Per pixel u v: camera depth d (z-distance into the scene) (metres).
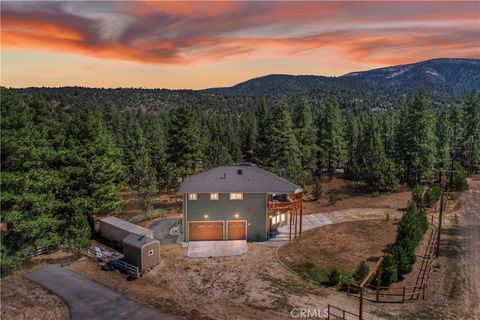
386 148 65.00
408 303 21.08
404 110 61.50
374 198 47.12
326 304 21.19
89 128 33.44
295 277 25.05
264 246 31.39
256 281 24.52
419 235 27.75
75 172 31.28
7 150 24.70
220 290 23.28
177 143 50.06
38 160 27.44
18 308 20.98
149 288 23.67
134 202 49.44
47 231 29.12
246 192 32.44
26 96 53.88
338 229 35.00
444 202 42.34
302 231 34.88
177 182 55.28
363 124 84.81
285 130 50.75
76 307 21.12
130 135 68.81
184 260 28.44
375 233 33.50
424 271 25.22
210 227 33.16
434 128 57.50
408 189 51.47
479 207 40.44
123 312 20.52
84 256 29.56
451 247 29.33
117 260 27.56
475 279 23.97
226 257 29.02
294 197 34.16
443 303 21.03
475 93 61.50
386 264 23.34
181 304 21.44
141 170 49.53
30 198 25.94
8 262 25.33
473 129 60.88
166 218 40.31
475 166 61.22
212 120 113.06
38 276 25.53
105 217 35.47
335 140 60.81
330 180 61.59
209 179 34.22
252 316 19.97
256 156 64.75
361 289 18.36
